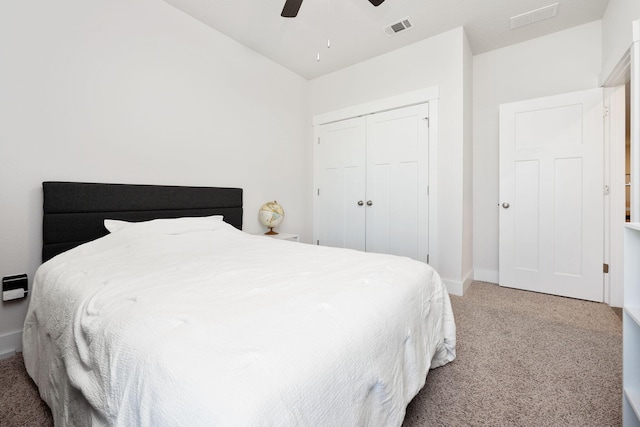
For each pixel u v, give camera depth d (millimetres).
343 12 2408
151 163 2230
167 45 2312
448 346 1494
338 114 3438
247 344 661
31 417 1196
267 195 3193
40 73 1718
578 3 2303
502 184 2863
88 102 1907
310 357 655
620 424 1142
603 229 2438
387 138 3090
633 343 1061
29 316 1421
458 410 1223
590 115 2465
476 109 3098
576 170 2529
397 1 2281
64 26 1802
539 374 1462
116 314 833
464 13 2430
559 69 2688
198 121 2533
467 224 2852
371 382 792
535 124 2697
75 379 846
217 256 1604
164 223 1968
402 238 3006
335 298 944
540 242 2699
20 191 1671
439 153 2766
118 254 1568
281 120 3340
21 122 1663
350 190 3387
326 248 1876
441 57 2723
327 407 635
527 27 2625
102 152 1976
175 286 1044
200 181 2557
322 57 3152
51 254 1720
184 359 605
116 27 2029
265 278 1164
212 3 2303
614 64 2152
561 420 1167
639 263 1064
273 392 545
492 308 2330
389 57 3043
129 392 627
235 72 2826
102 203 1915
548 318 2137
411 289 1191
